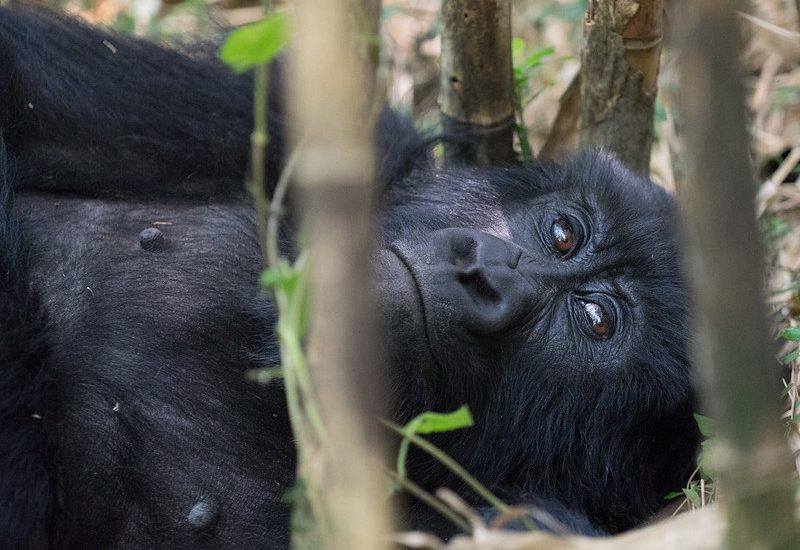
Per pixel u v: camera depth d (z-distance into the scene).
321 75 2.49
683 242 5.78
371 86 6.52
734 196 2.47
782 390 5.81
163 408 5.55
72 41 6.64
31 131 6.38
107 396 5.42
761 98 9.34
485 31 6.77
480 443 5.68
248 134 6.57
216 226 6.20
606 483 5.82
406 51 10.46
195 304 5.82
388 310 5.34
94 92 6.53
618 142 6.97
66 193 6.29
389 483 3.51
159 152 6.50
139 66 6.66
